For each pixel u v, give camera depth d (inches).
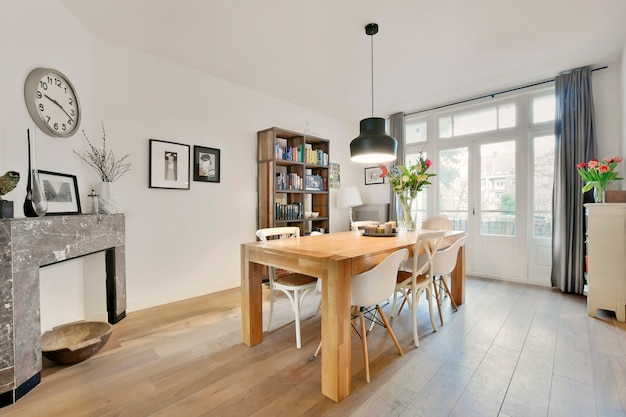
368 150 99.1
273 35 102.4
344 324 61.7
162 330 94.0
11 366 58.8
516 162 150.1
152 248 116.5
